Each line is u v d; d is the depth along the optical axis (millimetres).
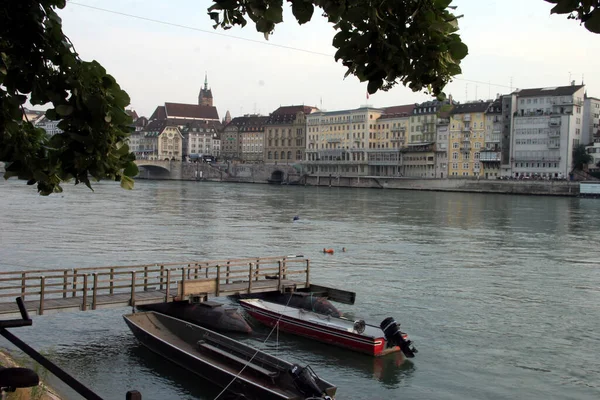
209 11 5695
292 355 23109
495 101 159375
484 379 20828
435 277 38125
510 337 25547
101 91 5949
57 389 18375
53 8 6305
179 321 22844
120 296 25078
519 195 136125
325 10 4922
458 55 5172
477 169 156875
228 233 58875
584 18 3920
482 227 68125
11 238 50500
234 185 181125
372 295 32812
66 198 101625
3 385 5875
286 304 29141
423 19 5020
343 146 197000
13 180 156750
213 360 20250
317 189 162375
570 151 138750
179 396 18453
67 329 25094
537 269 41562
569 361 22734
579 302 31875
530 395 19547
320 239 56031
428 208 95562
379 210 90875
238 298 32031
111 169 6227
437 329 26594
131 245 48719
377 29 4891
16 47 5926
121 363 21172
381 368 21781
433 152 166000
